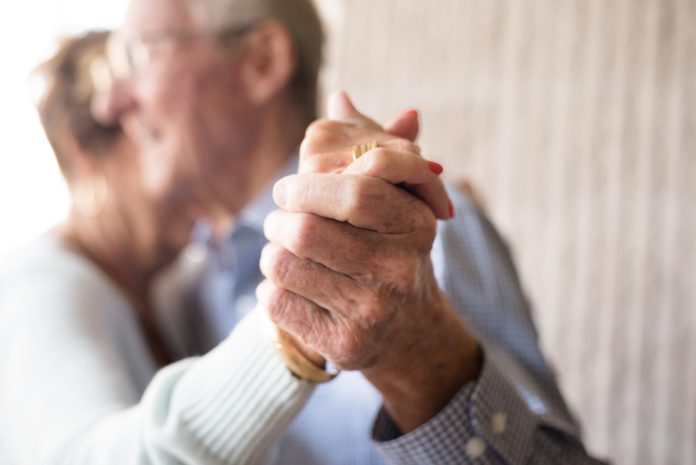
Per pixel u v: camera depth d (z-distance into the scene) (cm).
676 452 135
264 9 85
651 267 136
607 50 137
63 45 94
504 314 70
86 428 56
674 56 131
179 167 87
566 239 143
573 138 142
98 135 92
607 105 138
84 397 60
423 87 158
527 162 147
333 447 73
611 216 139
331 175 45
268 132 87
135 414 54
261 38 85
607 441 141
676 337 135
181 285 95
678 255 134
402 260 46
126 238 92
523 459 56
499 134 150
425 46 157
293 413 51
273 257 46
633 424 139
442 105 156
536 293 146
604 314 140
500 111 149
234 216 90
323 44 92
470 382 54
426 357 52
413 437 54
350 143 49
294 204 45
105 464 52
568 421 67
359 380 73
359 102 165
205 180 88
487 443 54
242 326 53
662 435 137
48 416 59
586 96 140
